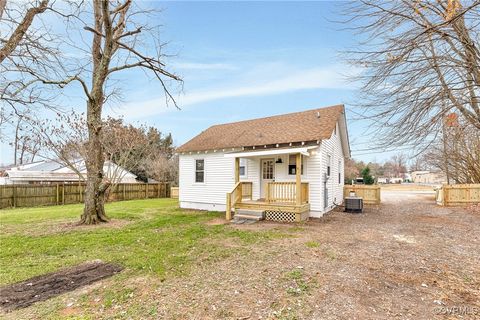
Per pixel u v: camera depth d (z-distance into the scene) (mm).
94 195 9656
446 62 3859
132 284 4148
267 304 3463
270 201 10398
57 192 17828
